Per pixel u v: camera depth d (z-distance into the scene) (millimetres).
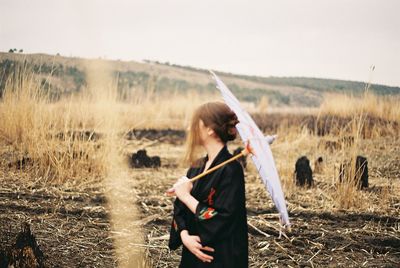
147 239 6781
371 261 6453
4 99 10602
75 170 9547
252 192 9398
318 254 6629
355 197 8570
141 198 8594
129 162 11211
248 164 11625
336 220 7895
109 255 6203
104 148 10094
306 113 18469
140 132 15859
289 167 10188
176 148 14453
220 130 4211
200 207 4098
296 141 13898
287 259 6449
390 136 14391
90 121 10906
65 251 6207
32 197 8273
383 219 7910
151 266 5996
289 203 8617
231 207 4047
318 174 10859
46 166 9539
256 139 3984
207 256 4070
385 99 16047
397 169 11078
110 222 7336
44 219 7273
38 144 9836
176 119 17859
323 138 14117
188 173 4363
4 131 10414
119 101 11664
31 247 5301
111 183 9328
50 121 10352
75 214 7629
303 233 7238
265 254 6562
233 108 4039
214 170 4156
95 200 8320
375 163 11422
